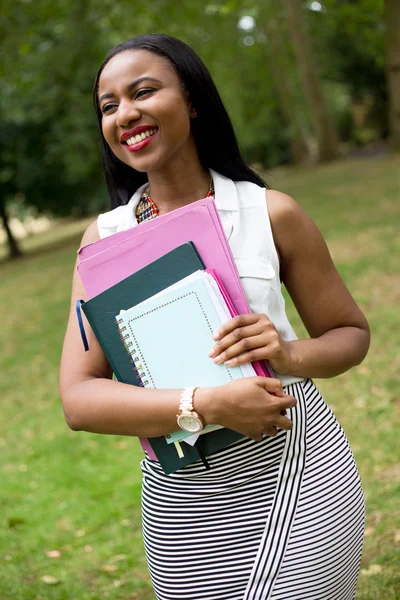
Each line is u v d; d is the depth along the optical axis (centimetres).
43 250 2247
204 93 176
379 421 446
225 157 184
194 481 172
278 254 178
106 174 200
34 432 585
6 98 1905
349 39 2884
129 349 167
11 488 480
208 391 158
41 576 366
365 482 379
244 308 165
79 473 482
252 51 2389
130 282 167
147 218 185
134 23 1493
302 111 2838
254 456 169
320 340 176
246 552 170
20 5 1277
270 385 157
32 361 812
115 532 398
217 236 165
